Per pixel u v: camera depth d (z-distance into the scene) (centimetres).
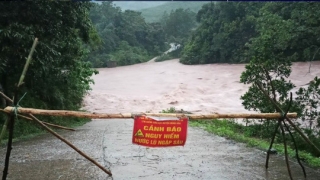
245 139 831
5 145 785
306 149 757
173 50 5788
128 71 4288
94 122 1409
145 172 547
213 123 1266
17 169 567
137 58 5228
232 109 2152
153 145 428
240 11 3762
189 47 4609
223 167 580
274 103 491
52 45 1038
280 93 930
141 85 3228
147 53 5719
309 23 1237
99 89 3048
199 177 523
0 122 994
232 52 3894
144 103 2456
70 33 1194
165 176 526
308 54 1672
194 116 442
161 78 3547
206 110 2139
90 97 2603
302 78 1966
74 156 654
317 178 525
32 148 744
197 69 3900
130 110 2194
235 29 3694
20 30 897
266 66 941
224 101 2414
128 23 5703
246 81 1002
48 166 584
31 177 522
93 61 4853
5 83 1074
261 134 963
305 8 1264
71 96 1550
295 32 1371
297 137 784
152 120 426
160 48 6028
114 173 540
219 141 827
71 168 570
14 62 954
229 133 940
